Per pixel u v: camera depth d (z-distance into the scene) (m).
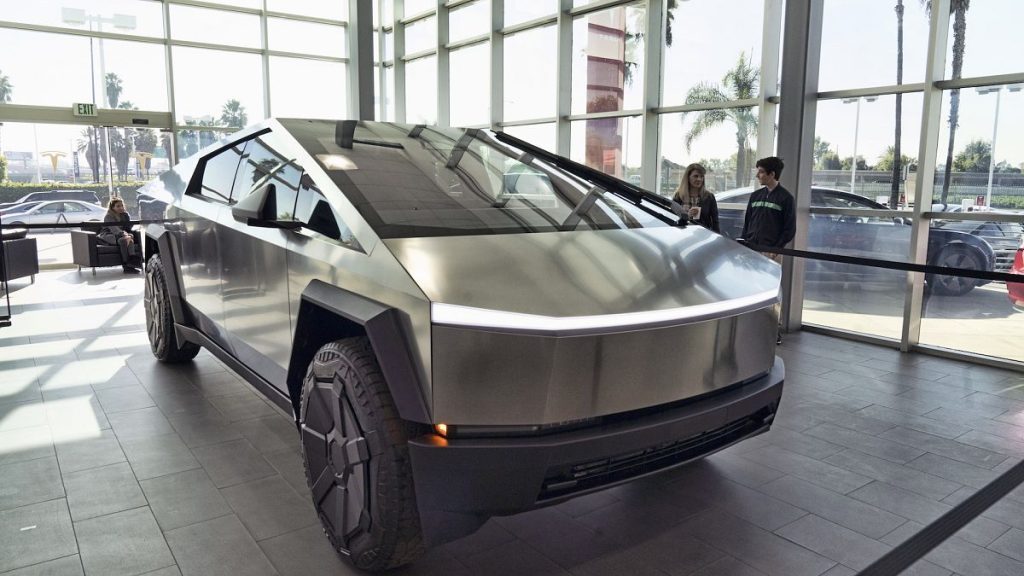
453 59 10.27
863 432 3.28
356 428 1.87
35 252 7.55
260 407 3.45
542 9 8.50
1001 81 4.58
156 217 3.81
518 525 2.33
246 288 2.69
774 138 6.09
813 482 2.70
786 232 5.23
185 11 10.44
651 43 7.01
